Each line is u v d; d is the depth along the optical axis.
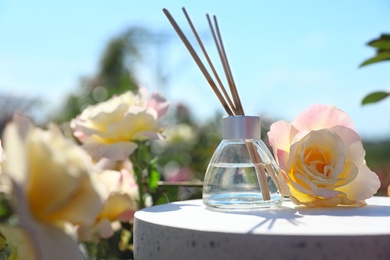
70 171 0.23
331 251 0.32
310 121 0.49
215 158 0.47
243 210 0.45
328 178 0.45
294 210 0.45
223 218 0.40
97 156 0.56
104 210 0.52
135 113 0.57
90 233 0.49
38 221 0.24
